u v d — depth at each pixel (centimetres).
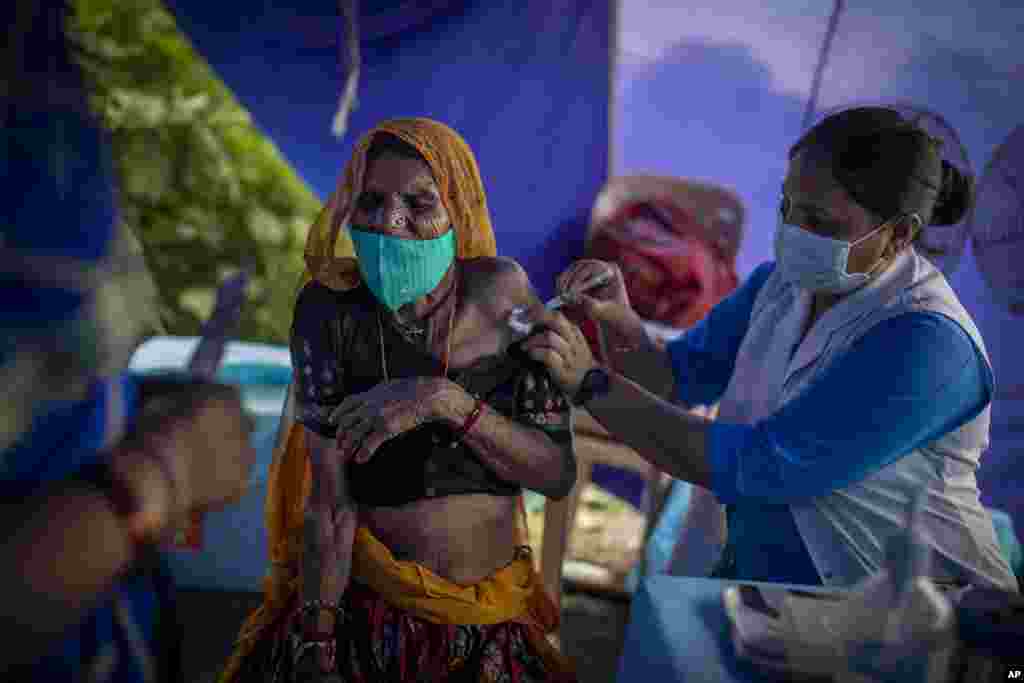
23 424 88
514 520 169
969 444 167
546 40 280
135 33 448
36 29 91
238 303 112
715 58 278
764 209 288
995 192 260
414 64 280
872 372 159
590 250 295
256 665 164
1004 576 170
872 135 160
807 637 114
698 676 113
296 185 472
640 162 290
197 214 464
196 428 92
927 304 162
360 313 162
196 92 457
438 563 160
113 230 99
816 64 272
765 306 194
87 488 83
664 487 278
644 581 140
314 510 160
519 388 162
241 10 273
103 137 99
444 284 161
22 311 87
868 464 161
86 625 95
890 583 111
